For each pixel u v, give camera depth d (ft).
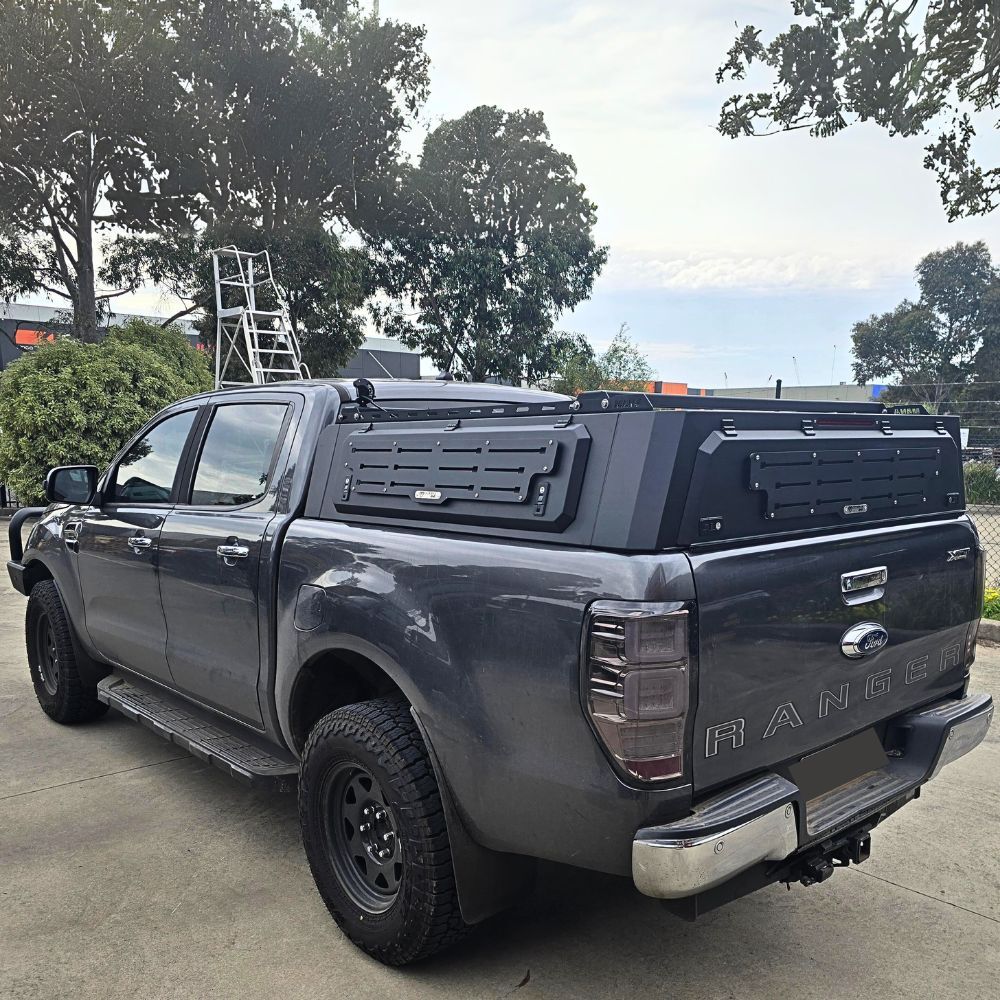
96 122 69.21
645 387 95.30
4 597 28.40
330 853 9.16
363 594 8.63
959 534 9.39
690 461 6.77
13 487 41.78
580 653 6.72
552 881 10.55
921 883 10.41
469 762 7.66
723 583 6.81
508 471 7.66
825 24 33.01
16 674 19.65
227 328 72.13
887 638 8.34
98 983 8.48
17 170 69.77
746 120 34.78
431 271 91.66
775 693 7.30
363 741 8.37
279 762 10.68
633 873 6.64
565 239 95.50
